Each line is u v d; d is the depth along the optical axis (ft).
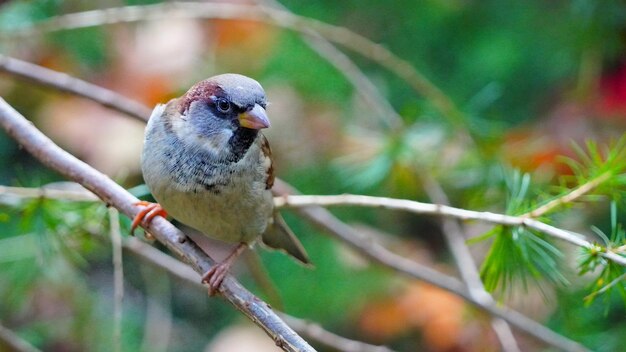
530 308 30.86
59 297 30.86
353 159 29.78
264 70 34.09
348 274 34.06
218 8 30.86
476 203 27.66
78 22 30.17
